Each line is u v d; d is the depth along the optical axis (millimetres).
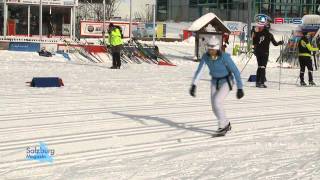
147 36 52625
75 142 7672
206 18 28672
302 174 5953
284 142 7871
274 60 31703
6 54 26328
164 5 78438
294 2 71000
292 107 11992
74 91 13875
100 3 61125
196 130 8852
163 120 9797
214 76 8297
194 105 11875
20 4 32000
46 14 33594
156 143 7707
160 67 24125
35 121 9375
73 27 33688
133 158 6707
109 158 6684
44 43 28469
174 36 58812
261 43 16469
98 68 21984
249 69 25812
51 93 13328
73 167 6184
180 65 26109
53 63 23578
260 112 11086
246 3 68938
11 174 5836
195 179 5711
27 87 14383
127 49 27203
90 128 8820
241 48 36594
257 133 8633
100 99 12484
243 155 6941
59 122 9320
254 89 15969
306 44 17500
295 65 30328
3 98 12148
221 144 7695
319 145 7660
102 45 28656
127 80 17219
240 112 11023
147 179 5676
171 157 6793
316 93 15258
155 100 12586
